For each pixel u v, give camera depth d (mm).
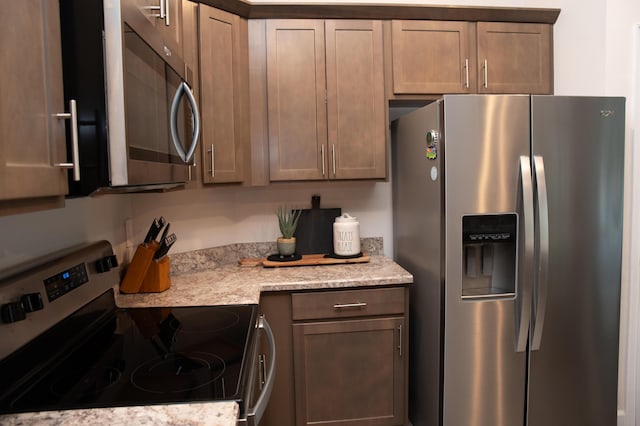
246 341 1312
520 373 1915
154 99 1232
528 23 2350
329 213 2594
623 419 2254
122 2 955
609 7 2162
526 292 1847
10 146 687
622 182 1927
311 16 2215
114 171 953
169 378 1059
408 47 2277
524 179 1816
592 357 1962
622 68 2193
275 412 2023
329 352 2035
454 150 1822
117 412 896
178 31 1816
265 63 2223
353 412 2066
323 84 2244
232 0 2051
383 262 2406
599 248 1932
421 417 2168
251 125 2232
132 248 2039
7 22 683
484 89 2328
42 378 1072
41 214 1285
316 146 2254
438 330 1929
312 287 1994
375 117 2279
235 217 2547
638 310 2225
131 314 1592
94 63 939
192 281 2076
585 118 1877
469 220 1874
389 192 2646
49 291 1169
